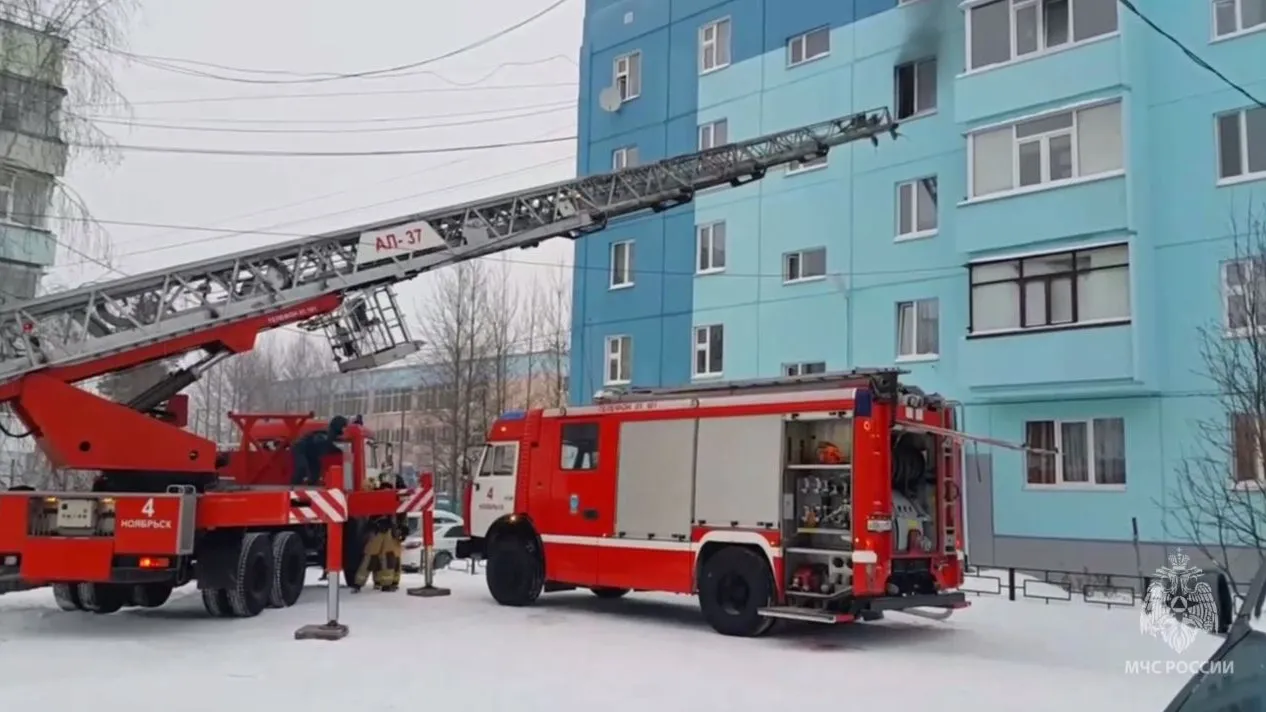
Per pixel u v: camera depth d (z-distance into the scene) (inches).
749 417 469.7
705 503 477.1
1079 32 760.3
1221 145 706.8
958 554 470.0
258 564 509.0
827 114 959.6
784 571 447.5
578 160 1174.3
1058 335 732.0
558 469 542.0
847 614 423.5
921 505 464.8
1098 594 657.0
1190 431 690.8
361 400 2458.2
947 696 325.1
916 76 906.7
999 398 778.8
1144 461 710.5
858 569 420.2
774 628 482.9
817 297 940.0
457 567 864.3
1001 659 401.1
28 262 541.3
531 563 550.3
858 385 442.0
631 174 636.1
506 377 1726.1
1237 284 641.0
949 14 877.2
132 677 344.2
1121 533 716.0
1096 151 741.3
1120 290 717.9
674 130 1088.2
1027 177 777.6
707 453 481.4
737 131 1030.4
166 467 490.0
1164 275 714.2
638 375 1083.3
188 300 508.4
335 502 459.2
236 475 619.8
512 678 348.8
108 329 493.4
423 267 563.8
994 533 777.6
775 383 472.1
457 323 1604.3
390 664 372.8
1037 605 584.1
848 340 913.5
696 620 511.2
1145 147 729.0
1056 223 747.4
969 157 806.5
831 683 346.3
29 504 457.7
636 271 1099.3
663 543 489.1
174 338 500.4
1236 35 703.1
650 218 1090.7
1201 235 701.9
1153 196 725.3
